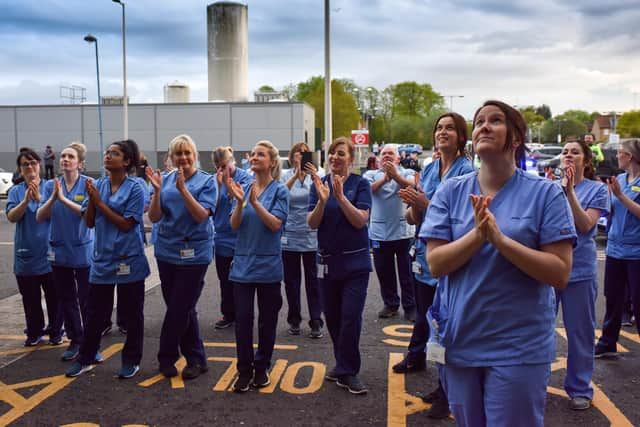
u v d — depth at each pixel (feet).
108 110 123.54
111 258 15.60
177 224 15.57
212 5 136.36
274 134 120.06
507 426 8.08
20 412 13.76
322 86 197.88
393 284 22.35
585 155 15.20
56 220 17.33
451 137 14.37
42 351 18.34
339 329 15.48
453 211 8.68
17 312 23.13
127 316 16.01
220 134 121.19
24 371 16.49
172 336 15.79
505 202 8.29
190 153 16.05
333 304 15.35
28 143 126.00
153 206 15.53
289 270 20.35
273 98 140.05
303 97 248.32
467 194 8.63
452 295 8.54
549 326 8.29
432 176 15.23
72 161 17.90
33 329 18.79
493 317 8.14
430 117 289.12
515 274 8.08
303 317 22.80
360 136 78.84
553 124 386.93
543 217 8.05
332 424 13.08
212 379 15.85
